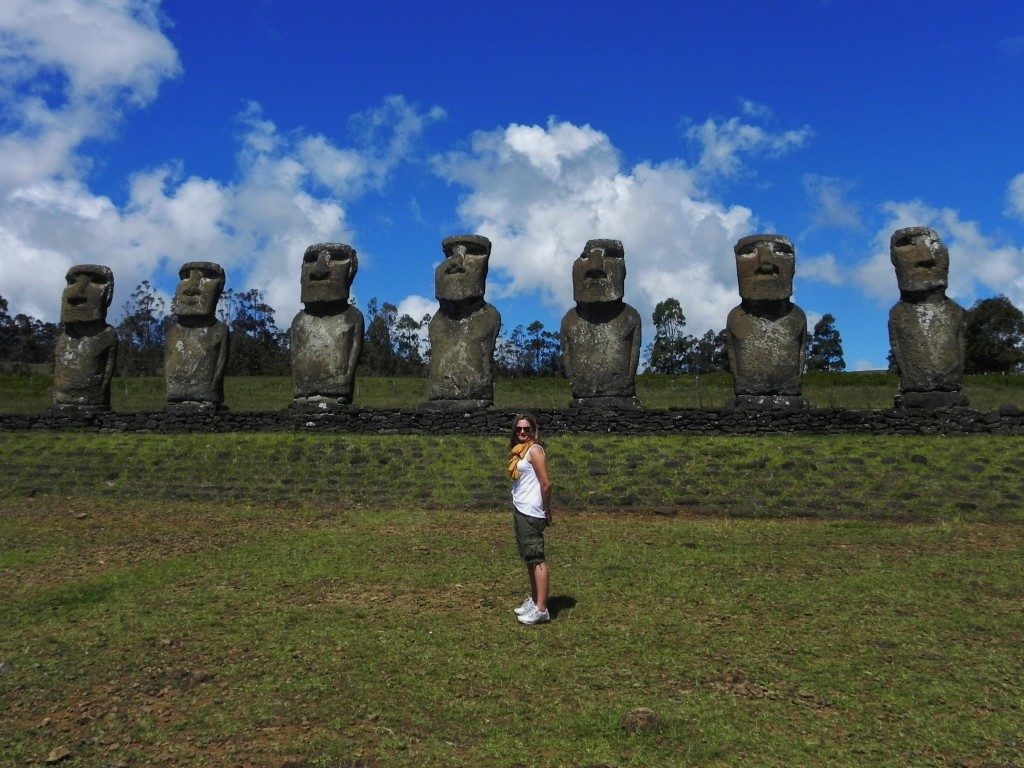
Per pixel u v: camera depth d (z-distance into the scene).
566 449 15.65
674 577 8.73
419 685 5.91
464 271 18.78
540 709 5.53
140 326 51.31
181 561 9.75
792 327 18.08
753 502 13.11
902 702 5.57
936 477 13.59
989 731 5.16
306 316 19.59
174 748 5.04
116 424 18.97
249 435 17.55
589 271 18.50
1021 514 12.12
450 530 11.66
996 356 42.16
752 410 16.95
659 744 5.04
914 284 17.89
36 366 51.44
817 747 4.99
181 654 6.59
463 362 18.52
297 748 5.02
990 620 7.23
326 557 9.86
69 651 6.68
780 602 7.80
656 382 34.38
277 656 6.50
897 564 9.26
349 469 15.48
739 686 5.88
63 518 12.93
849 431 16.42
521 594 8.20
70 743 5.10
